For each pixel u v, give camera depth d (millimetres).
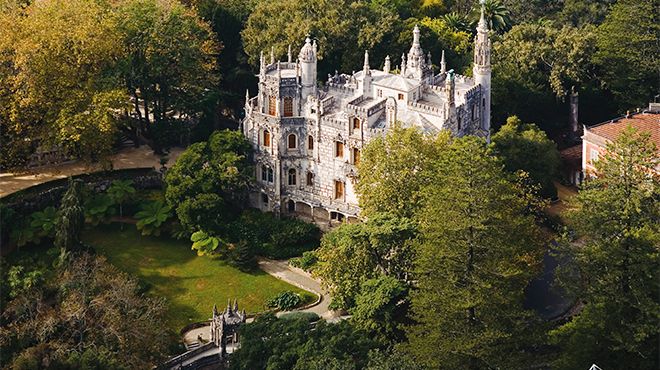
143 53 157250
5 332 93688
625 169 99875
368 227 114188
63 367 87750
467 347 94750
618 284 98438
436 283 98750
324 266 116750
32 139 147000
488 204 98938
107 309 100062
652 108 158000
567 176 167250
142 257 138250
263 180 151500
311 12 182500
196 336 119312
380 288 109375
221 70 187125
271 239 141875
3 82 144375
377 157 123188
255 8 187500
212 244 138875
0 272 110500
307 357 88250
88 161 148625
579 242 123375
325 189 147000
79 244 130250
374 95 144875
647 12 177625
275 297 127875
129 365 95062
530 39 185125
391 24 184750
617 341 97062
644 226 97000
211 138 148375
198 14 186250
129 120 161000
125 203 148875
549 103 181500
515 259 104000
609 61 181375
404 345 98125
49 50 144125
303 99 146625
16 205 141000
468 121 144000
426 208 106812
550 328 105562
